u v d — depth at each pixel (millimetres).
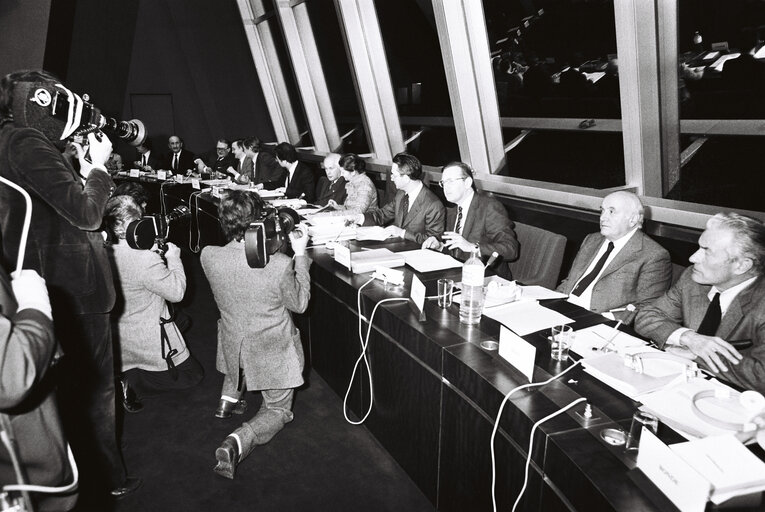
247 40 7137
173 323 2424
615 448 994
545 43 3395
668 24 2496
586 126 3182
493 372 1307
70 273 1417
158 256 2191
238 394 2244
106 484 1759
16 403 763
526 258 2723
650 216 2643
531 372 1221
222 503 1777
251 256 1750
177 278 2227
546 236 2629
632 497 873
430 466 1645
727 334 1540
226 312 1984
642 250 1986
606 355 1326
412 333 1612
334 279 2191
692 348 1491
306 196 4684
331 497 1805
